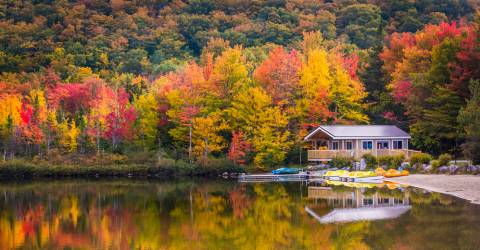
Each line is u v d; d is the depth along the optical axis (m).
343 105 81.75
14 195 57.09
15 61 131.25
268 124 75.44
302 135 76.88
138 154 79.38
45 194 57.50
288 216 41.41
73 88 99.38
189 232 36.88
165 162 76.19
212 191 58.28
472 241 30.80
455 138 65.50
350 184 61.31
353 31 156.12
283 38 154.62
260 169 77.06
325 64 81.19
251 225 38.59
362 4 168.00
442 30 80.56
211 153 79.81
